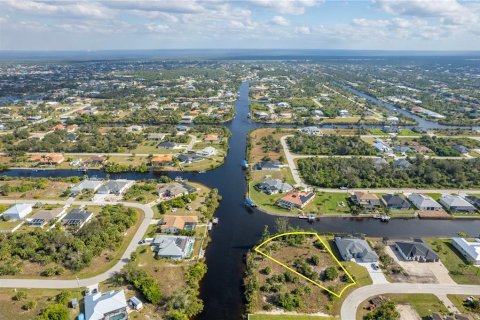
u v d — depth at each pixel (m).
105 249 128.00
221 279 116.69
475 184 190.62
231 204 168.12
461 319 97.00
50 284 110.19
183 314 98.31
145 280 109.50
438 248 131.75
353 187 184.75
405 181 191.12
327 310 101.19
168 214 153.75
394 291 109.06
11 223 145.62
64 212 156.00
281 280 112.88
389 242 134.25
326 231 146.00
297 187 183.50
